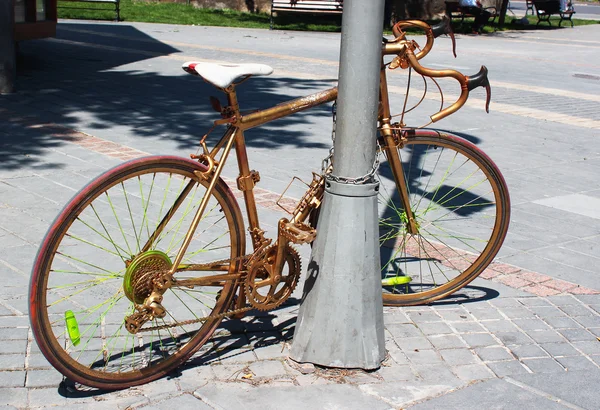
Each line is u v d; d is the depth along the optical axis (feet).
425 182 22.12
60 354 10.25
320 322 11.58
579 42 76.54
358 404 10.75
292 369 11.62
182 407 10.46
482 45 69.62
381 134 13.56
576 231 19.26
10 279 14.24
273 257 12.00
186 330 12.56
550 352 12.64
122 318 12.93
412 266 15.89
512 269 16.37
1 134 25.96
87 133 26.91
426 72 13.16
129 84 37.68
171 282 11.02
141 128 28.17
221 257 15.81
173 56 49.93
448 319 13.69
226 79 10.93
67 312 11.12
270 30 75.61
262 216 18.72
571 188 23.27
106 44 54.90
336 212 11.41
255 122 11.73
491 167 13.98
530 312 14.19
